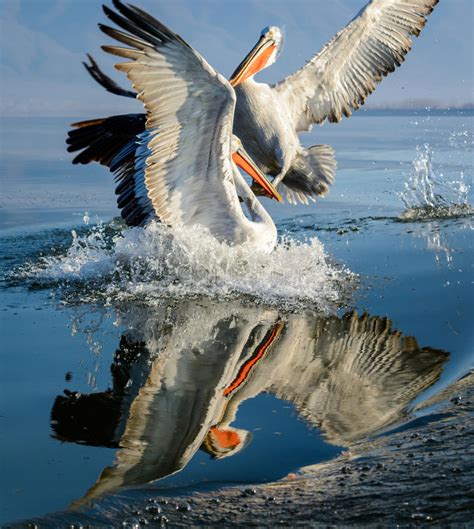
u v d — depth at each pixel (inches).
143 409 210.2
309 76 472.1
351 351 259.8
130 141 390.3
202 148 325.4
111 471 175.2
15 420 201.8
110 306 314.7
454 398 217.0
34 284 346.9
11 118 2906.0
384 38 476.1
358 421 204.2
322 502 162.7
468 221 495.5
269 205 598.2
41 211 577.3
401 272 363.3
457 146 1087.6
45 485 168.2
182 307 313.3
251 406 213.5
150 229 361.1
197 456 183.3
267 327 287.6
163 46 285.6
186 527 153.9
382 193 640.4
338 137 1323.8
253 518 157.4
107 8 276.5
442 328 280.5
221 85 297.7
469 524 151.7
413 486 167.3
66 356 253.3
